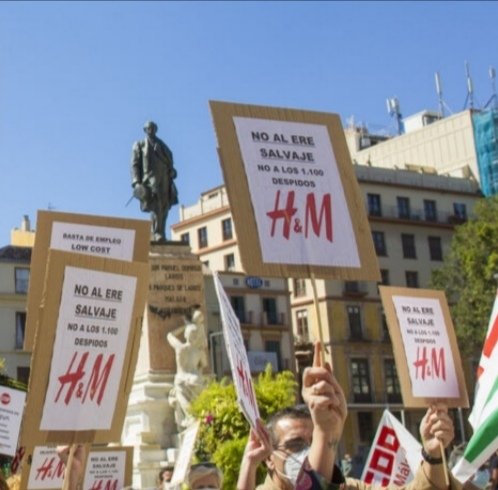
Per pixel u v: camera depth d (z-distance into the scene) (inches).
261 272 210.8
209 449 816.9
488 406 249.4
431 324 265.9
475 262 2260.1
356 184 224.4
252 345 2699.3
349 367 2783.0
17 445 342.0
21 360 2298.2
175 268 1112.8
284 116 223.0
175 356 1063.6
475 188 3142.2
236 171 215.9
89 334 246.4
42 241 298.2
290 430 202.7
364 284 2876.5
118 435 249.9
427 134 3262.8
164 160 1203.2
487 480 395.2
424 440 212.8
